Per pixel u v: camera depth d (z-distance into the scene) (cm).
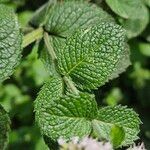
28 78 66
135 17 33
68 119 23
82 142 22
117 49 24
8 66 23
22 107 66
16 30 23
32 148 62
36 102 24
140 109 66
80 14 30
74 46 25
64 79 25
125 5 33
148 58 62
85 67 25
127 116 24
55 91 25
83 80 25
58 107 23
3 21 23
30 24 32
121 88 64
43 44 30
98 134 23
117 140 22
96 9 30
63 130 23
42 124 23
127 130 23
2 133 22
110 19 30
